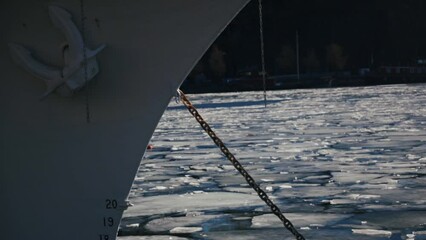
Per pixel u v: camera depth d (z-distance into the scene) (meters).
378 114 37.06
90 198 6.09
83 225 6.13
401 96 57.59
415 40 132.62
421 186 14.48
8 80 6.07
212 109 49.59
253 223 11.48
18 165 6.16
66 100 6.00
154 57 5.92
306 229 10.90
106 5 5.84
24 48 5.94
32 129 6.09
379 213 11.88
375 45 132.38
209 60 122.62
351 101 52.62
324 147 22.55
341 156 19.97
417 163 17.95
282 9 132.25
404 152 20.34
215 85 114.06
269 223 11.45
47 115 6.05
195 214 12.35
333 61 125.50
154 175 17.47
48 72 5.85
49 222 6.18
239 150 22.61
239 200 13.61
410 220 11.27
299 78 110.31
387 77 108.31
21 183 6.18
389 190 14.10
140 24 5.87
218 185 15.57
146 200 13.85
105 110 5.99
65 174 6.11
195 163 19.70
